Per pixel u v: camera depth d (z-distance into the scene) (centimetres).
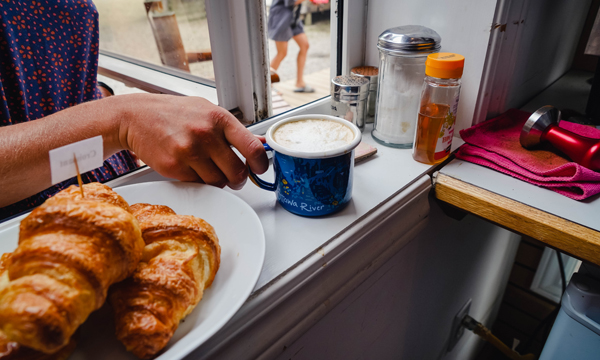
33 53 61
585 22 106
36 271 24
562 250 48
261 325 40
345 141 45
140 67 92
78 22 67
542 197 53
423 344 91
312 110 75
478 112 69
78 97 72
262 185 49
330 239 45
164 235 33
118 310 28
